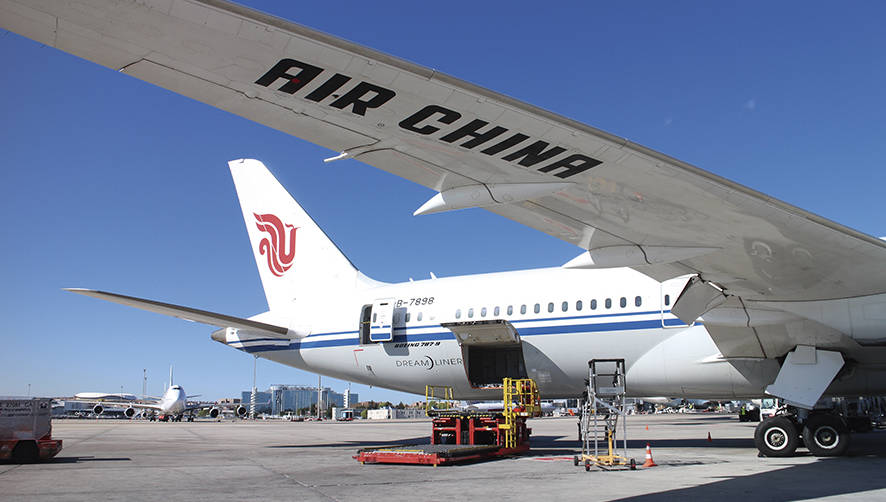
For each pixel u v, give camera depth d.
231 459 15.65
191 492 9.54
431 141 7.40
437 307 18.75
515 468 12.61
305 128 7.22
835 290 11.53
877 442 17.78
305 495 9.12
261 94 6.59
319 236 21.62
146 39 5.77
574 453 16.19
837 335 12.44
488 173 8.06
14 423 14.88
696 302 12.52
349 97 6.64
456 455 13.44
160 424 50.06
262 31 5.78
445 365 18.53
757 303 12.47
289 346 20.81
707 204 8.71
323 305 20.83
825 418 13.13
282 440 24.67
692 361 15.19
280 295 21.75
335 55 6.12
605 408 14.02
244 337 21.42
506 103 6.84
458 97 6.69
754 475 10.43
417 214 8.73
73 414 98.38
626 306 16.06
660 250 10.11
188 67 6.17
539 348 17.00
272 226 22.36
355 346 19.69
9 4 5.23
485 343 18.64
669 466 12.19
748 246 10.03
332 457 16.17
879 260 10.19
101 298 15.98
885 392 14.61
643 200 8.73
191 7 5.46
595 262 10.44
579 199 8.83
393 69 6.33
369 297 20.08
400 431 32.75
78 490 9.81
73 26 5.55
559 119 7.09
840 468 11.21
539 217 9.47
